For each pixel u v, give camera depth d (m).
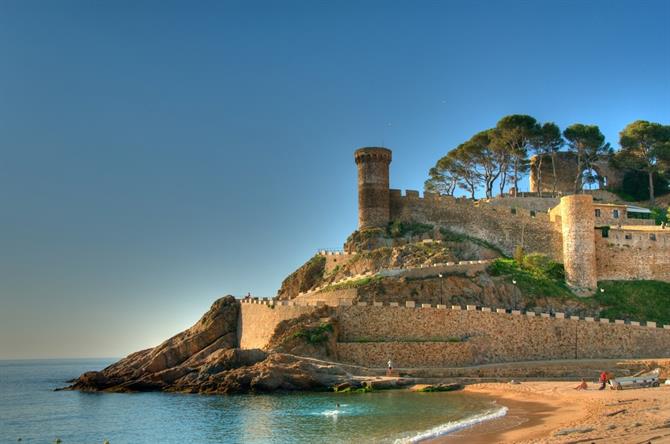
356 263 106.19
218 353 80.88
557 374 68.94
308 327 76.69
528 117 131.75
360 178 120.31
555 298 90.38
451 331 76.25
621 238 100.50
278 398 64.69
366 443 39.56
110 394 83.75
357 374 70.88
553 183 136.25
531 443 33.97
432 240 108.88
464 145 136.88
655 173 130.00
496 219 112.25
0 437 53.59
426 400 57.94
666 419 38.25
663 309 91.19
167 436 48.91
